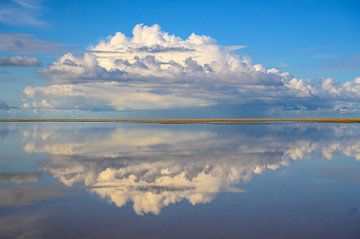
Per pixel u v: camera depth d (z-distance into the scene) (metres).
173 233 8.92
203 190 13.24
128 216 10.15
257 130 50.50
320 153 23.72
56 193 12.66
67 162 19.67
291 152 24.03
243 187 13.77
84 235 8.80
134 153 23.44
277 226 9.41
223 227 9.34
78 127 66.81
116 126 71.00
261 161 20.09
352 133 43.88
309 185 14.15
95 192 12.84
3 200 11.74
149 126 69.19
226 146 27.62
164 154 22.92
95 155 22.50
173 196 12.35
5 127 67.94
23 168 17.77
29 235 8.79
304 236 8.74
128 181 14.73
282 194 12.73
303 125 71.19
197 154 22.94
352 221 9.80
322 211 10.70
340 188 13.66
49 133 45.62
